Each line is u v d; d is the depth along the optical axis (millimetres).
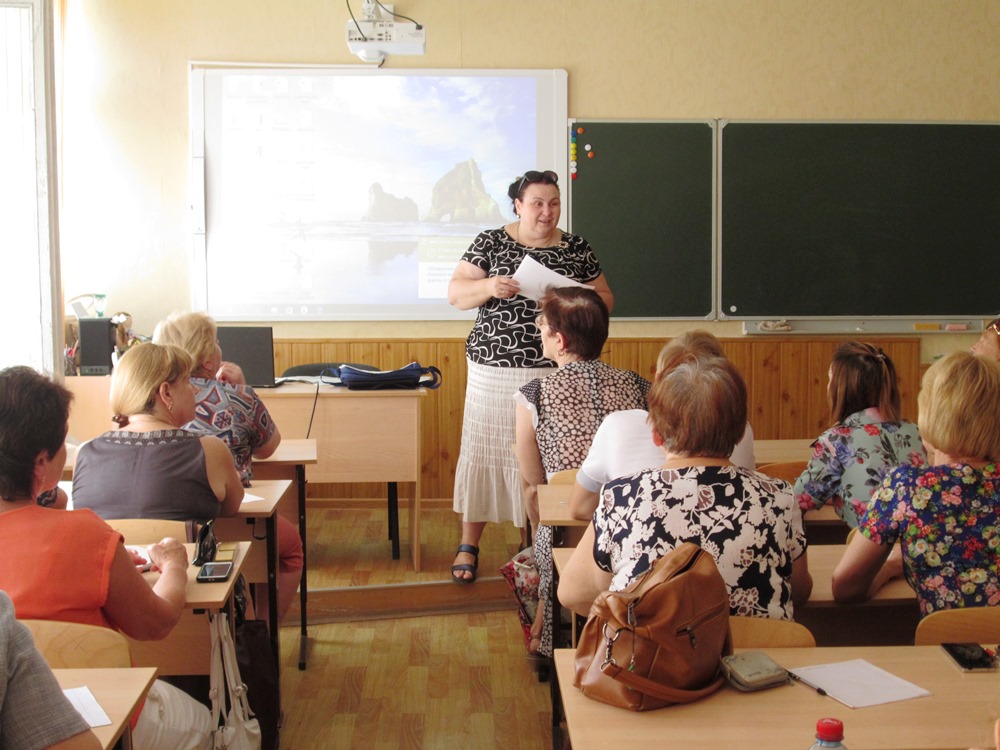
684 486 1651
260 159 5148
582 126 5246
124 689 1428
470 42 5191
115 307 5164
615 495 1703
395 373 4160
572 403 2881
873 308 5445
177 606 1820
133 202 5137
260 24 5109
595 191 5285
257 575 2738
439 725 2734
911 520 1846
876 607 2363
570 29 5223
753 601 1627
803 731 1349
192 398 2492
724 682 1479
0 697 1106
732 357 5406
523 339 3619
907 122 5371
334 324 5270
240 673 2309
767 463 3225
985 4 5355
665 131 5277
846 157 5359
